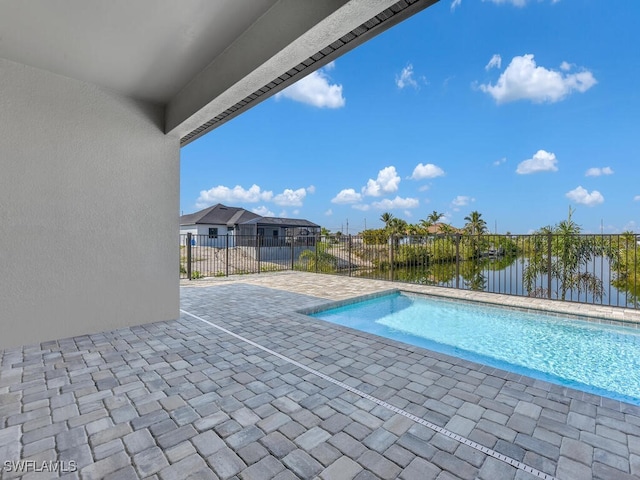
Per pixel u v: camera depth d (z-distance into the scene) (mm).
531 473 1789
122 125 4438
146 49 3432
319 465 1854
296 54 2834
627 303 5652
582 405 2492
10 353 3488
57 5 2705
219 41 3328
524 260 6926
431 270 8883
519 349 4578
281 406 2480
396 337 5160
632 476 1763
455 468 1829
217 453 1950
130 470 1804
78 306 4109
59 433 2121
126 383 2844
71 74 3938
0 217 3574
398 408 2455
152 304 4766
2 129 3580
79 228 4105
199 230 26359
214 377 2980
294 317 5160
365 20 2424
